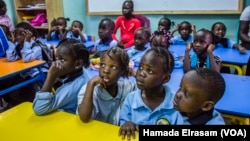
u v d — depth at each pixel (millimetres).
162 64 968
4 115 1040
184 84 834
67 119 1000
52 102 1075
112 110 1146
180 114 929
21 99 2328
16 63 2219
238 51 2527
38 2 4688
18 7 4602
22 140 870
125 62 1079
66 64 1188
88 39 3680
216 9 3570
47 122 983
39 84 2305
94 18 4473
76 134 892
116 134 881
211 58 1873
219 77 844
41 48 2361
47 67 2348
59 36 3613
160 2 3877
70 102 1221
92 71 1890
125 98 1133
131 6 3521
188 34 3000
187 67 1891
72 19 4590
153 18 4020
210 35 1948
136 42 2205
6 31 2814
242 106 1304
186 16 3812
